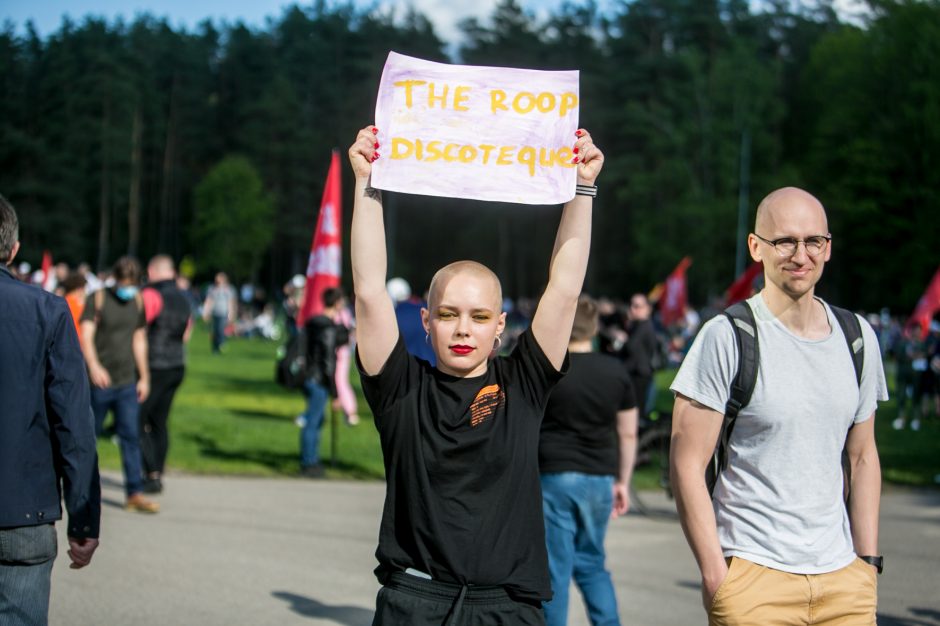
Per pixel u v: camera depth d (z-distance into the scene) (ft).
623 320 47.70
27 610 11.20
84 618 18.86
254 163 290.35
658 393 72.38
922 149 177.68
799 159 232.12
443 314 10.25
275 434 46.37
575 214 10.60
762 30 252.83
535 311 10.53
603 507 16.42
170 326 31.37
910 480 41.01
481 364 10.43
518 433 10.06
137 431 28.86
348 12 306.96
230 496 32.37
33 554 11.18
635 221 221.05
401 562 9.84
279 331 154.81
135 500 28.84
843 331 11.43
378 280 10.34
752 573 10.99
